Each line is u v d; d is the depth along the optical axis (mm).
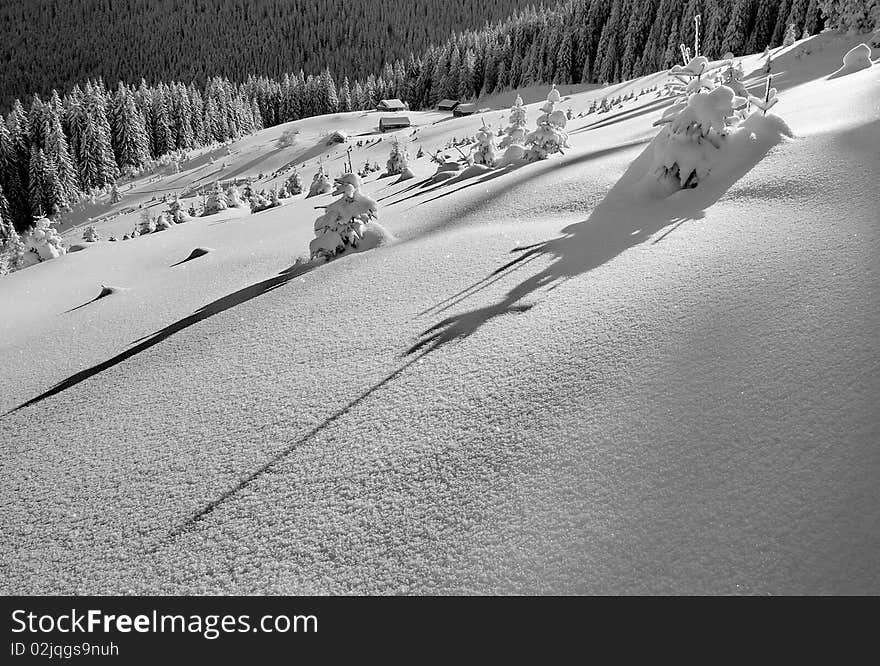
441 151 69688
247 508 3662
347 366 5445
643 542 2588
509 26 149875
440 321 5914
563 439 3430
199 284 12492
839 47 31094
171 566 3311
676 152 8078
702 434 3098
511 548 2787
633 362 3969
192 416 5207
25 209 106875
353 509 3398
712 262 5223
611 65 114562
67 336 10125
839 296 3938
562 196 10539
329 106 166500
